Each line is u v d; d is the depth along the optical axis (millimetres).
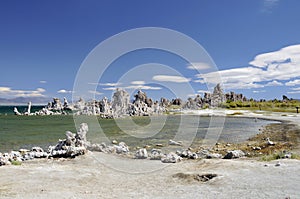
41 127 62906
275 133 41312
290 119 68062
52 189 13812
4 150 31047
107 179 16266
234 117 78938
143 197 12148
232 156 22391
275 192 11648
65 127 63031
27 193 12828
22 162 21375
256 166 16750
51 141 38781
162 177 16422
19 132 51094
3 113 147625
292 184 12781
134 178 16516
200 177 15383
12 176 16234
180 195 12180
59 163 21047
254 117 77875
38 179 15750
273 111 101812
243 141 34594
